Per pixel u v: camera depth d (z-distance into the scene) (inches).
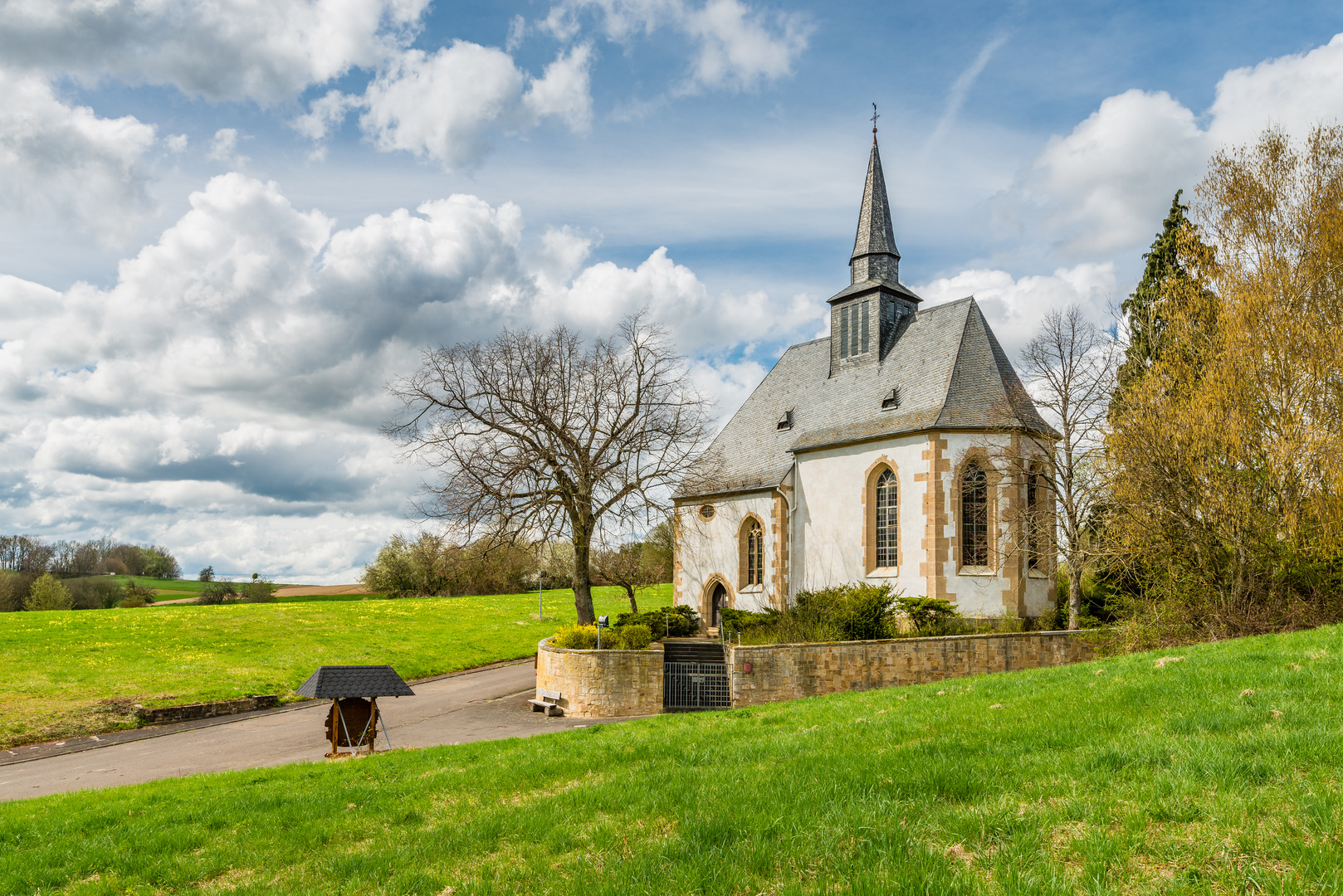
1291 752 285.9
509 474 1229.7
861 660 991.6
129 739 928.9
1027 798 285.0
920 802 291.1
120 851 388.8
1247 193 1007.0
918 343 1432.1
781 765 385.1
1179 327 1008.2
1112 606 1111.0
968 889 211.3
